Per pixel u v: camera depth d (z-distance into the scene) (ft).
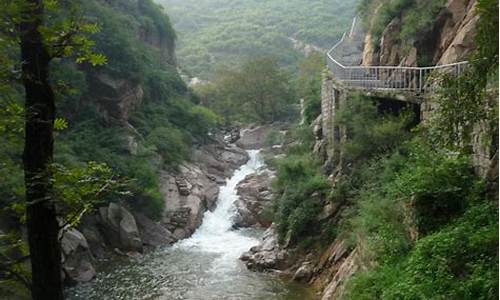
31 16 19.76
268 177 125.90
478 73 30.83
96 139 107.86
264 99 190.29
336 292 53.31
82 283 72.49
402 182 46.37
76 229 81.71
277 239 81.10
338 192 70.28
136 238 90.43
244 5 432.25
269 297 64.49
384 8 91.04
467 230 36.01
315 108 113.39
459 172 42.32
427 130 41.11
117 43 122.52
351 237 59.06
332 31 335.88
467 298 29.71
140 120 130.31
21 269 21.53
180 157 128.16
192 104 165.89
